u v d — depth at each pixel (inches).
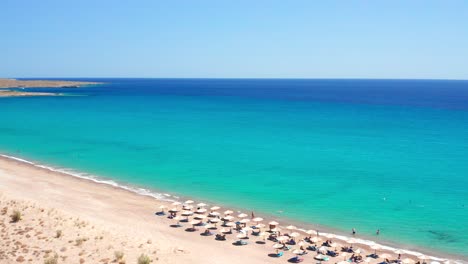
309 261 1439.5
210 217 1835.6
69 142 3511.3
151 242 1416.1
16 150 3152.1
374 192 2193.7
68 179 2375.7
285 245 1540.4
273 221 1770.4
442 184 2327.8
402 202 2043.6
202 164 2780.5
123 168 2667.3
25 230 1321.4
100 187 2240.4
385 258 1427.2
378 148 3326.8
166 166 2723.9
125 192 2169.0
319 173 2566.4
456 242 1610.5
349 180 2412.6
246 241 1600.6
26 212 1488.7
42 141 3535.9
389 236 1664.6
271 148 3331.7
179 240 1555.1
